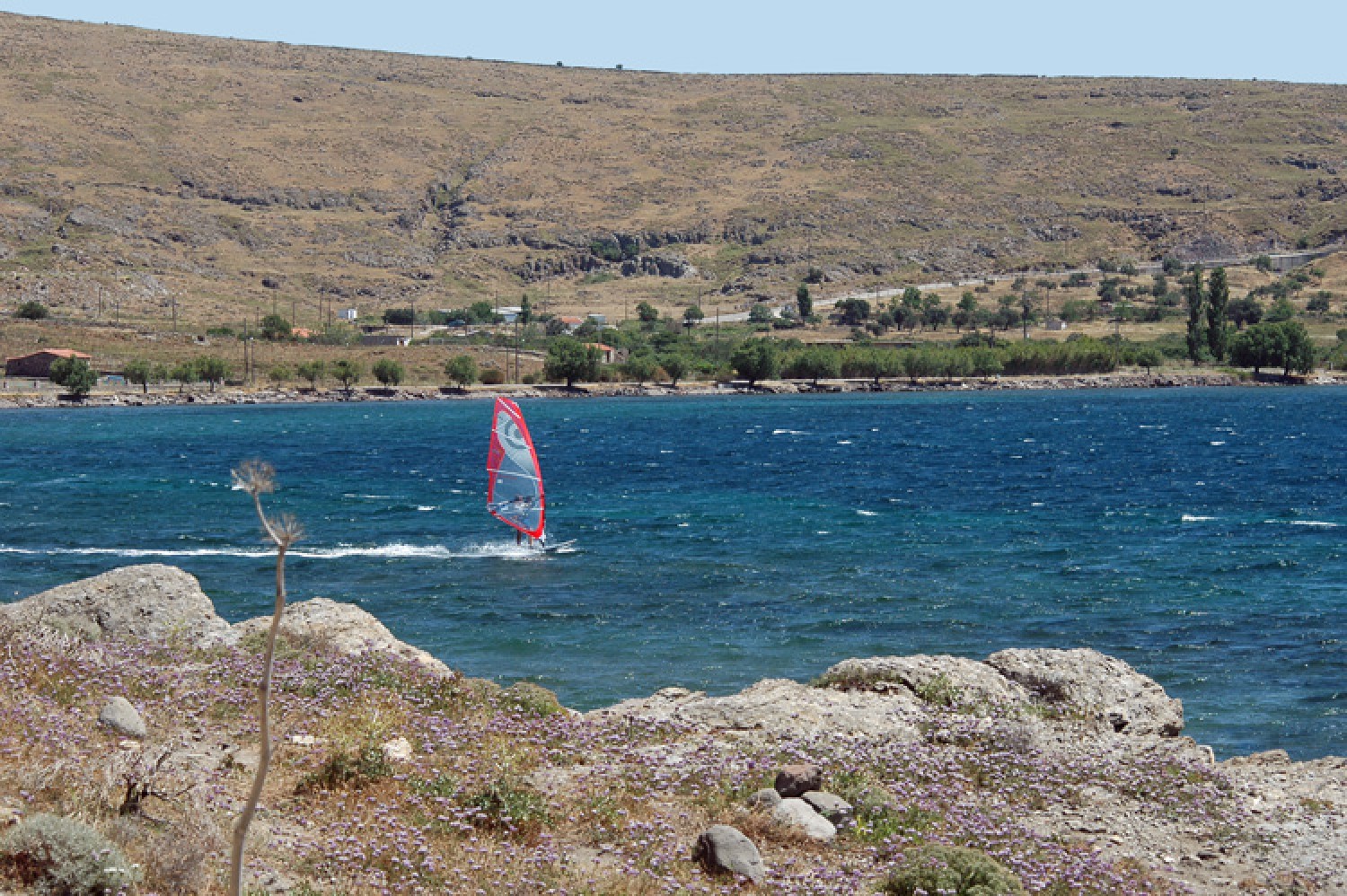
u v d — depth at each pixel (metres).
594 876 16.61
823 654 45.78
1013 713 26.44
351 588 58.41
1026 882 17.56
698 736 23.95
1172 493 99.44
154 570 30.20
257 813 17.94
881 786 21.27
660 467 122.19
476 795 19.08
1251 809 22.08
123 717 21.12
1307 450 139.75
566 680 42.00
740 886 16.86
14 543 71.00
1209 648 46.56
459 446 149.38
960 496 97.44
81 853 14.24
